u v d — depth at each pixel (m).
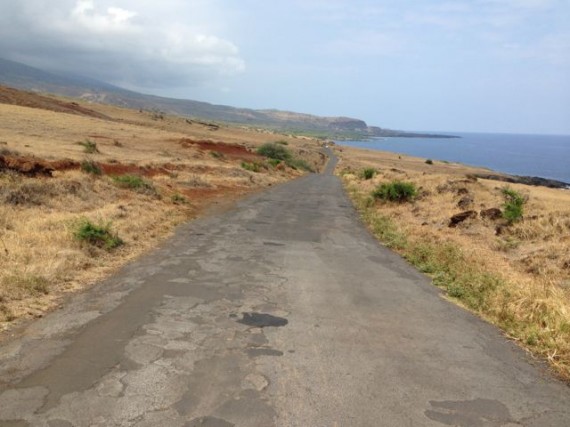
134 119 99.31
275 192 28.78
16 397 4.14
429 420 4.14
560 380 5.17
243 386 4.55
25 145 27.17
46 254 8.66
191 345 5.52
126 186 18.23
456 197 20.91
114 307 6.72
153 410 4.03
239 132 126.94
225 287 8.10
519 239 12.83
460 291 8.36
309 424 3.94
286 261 10.46
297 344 5.73
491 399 4.62
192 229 13.88
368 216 19.27
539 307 7.04
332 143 159.88
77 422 3.79
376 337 6.14
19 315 6.14
